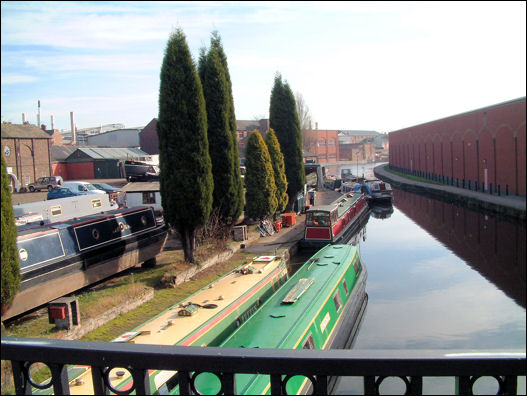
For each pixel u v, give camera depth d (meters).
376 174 74.06
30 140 45.53
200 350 2.53
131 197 28.64
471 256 24.36
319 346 10.62
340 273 14.67
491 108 33.41
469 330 13.78
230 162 20.88
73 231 14.51
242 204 21.78
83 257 14.39
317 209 25.00
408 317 15.05
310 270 15.00
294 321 10.45
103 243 15.61
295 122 32.41
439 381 7.35
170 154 17.09
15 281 9.71
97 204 27.09
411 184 51.81
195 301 11.63
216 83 20.70
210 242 20.56
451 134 44.38
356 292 15.30
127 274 17.14
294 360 2.36
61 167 52.72
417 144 61.56
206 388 6.91
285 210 32.91
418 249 26.62
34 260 12.80
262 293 13.12
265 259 15.61
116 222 16.55
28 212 22.47
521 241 27.23
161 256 20.09
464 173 40.25
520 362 2.18
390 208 44.47
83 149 53.31
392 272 21.66
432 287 18.78
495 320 14.33
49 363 2.76
